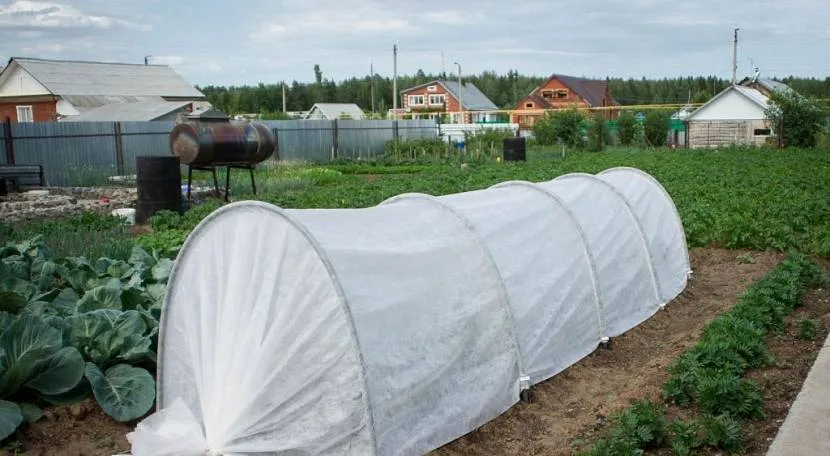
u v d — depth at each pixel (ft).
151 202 57.67
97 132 97.40
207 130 65.72
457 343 20.01
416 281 19.66
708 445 18.35
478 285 21.58
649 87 475.31
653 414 18.84
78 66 176.35
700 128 164.25
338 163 119.96
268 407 17.26
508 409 21.43
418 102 325.62
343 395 16.78
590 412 21.22
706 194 59.72
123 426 20.51
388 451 17.21
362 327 17.21
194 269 19.79
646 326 30.01
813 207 50.67
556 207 27.14
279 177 86.69
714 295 34.71
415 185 72.33
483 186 72.33
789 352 25.20
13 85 171.32
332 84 426.92
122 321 22.65
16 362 19.75
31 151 90.33
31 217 57.62
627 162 103.76
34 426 19.84
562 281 25.41
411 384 18.08
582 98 314.76
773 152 120.16
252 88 404.36
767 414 20.22
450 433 19.15
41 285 29.04
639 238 31.65
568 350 25.02
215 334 18.80
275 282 17.81
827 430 18.79
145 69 188.24
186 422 18.31
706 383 20.39
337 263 17.67
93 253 36.42
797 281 32.78
